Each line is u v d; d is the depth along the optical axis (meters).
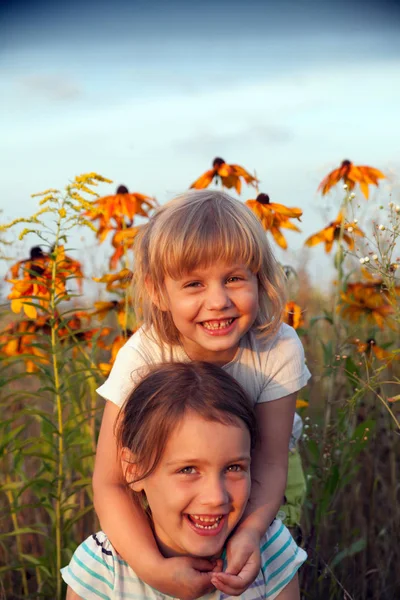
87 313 3.06
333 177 3.29
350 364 3.00
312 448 2.97
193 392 1.90
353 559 3.15
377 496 3.41
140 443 1.92
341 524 3.33
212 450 1.86
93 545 2.10
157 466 1.90
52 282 2.68
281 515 2.62
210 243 1.97
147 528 2.04
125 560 2.01
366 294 3.17
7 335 2.72
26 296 2.66
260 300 2.21
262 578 2.07
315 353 3.86
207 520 1.90
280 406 2.26
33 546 3.22
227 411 1.90
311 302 4.07
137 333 2.29
